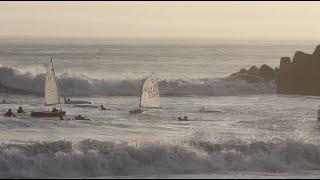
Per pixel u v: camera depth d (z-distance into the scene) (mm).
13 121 199125
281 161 132250
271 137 153500
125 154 126250
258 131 184375
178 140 141000
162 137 169625
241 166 128750
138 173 121500
